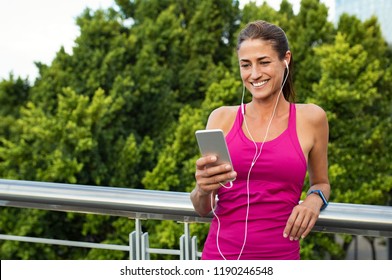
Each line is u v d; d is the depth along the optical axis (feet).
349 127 39.19
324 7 42.96
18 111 45.78
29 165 40.11
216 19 46.24
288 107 8.80
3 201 10.28
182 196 9.62
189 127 40.27
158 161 40.40
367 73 39.19
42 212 39.01
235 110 8.89
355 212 8.68
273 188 8.34
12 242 39.11
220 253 8.57
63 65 43.55
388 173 39.42
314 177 9.14
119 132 42.24
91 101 42.34
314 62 41.37
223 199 8.63
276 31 8.61
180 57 45.83
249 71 8.59
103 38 43.21
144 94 42.60
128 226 39.22
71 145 39.47
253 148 8.43
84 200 9.86
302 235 8.30
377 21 43.29
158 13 47.62
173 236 37.40
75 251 40.42
